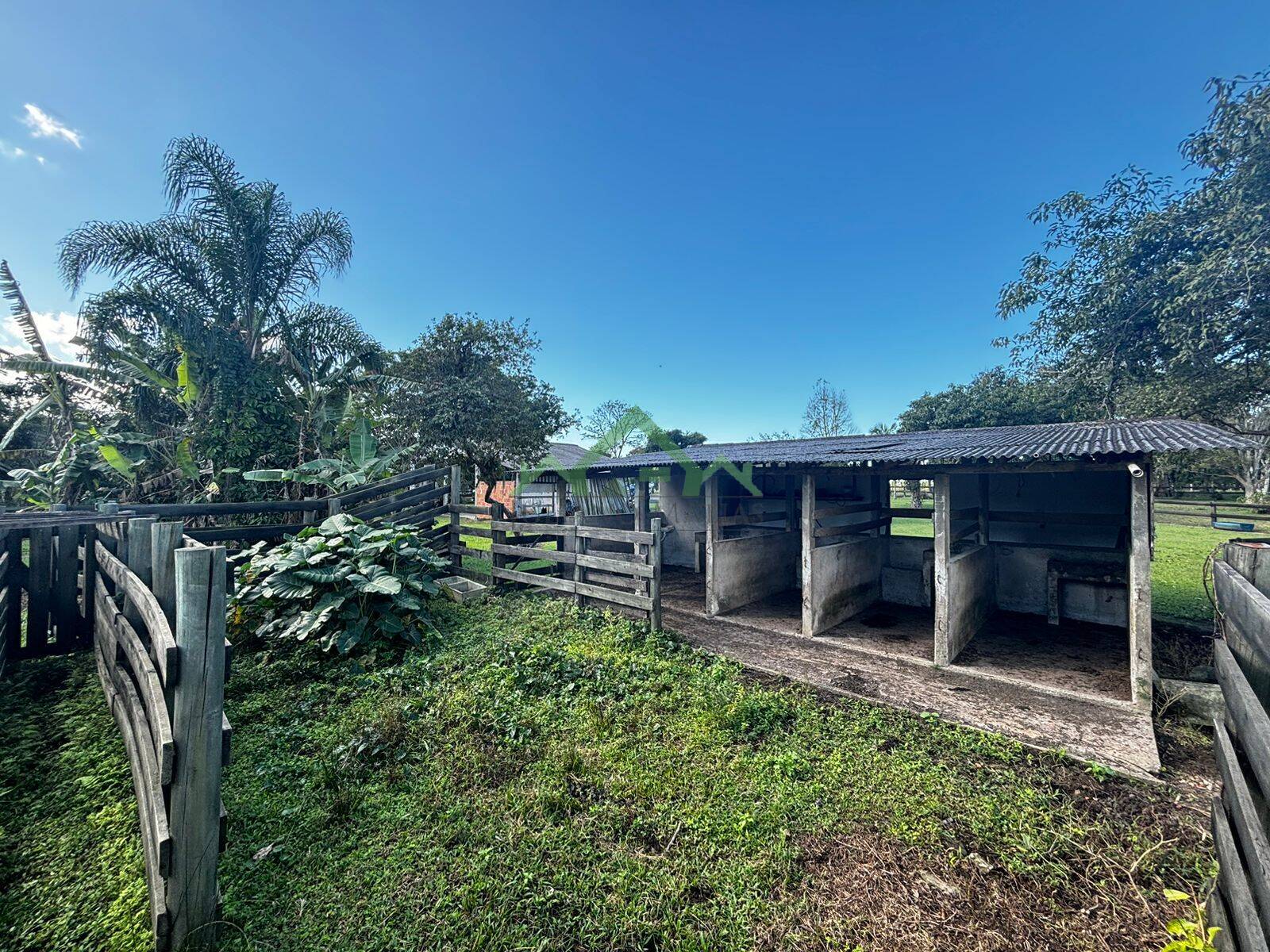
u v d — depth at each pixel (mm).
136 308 8773
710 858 2355
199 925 1758
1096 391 8562
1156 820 2697
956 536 7277
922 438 7863
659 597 5391
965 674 4715
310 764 2910
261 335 9867
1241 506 16312
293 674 4016
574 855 2340
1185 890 2211
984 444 5324
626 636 5188
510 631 5270
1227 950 1447
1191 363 6562
